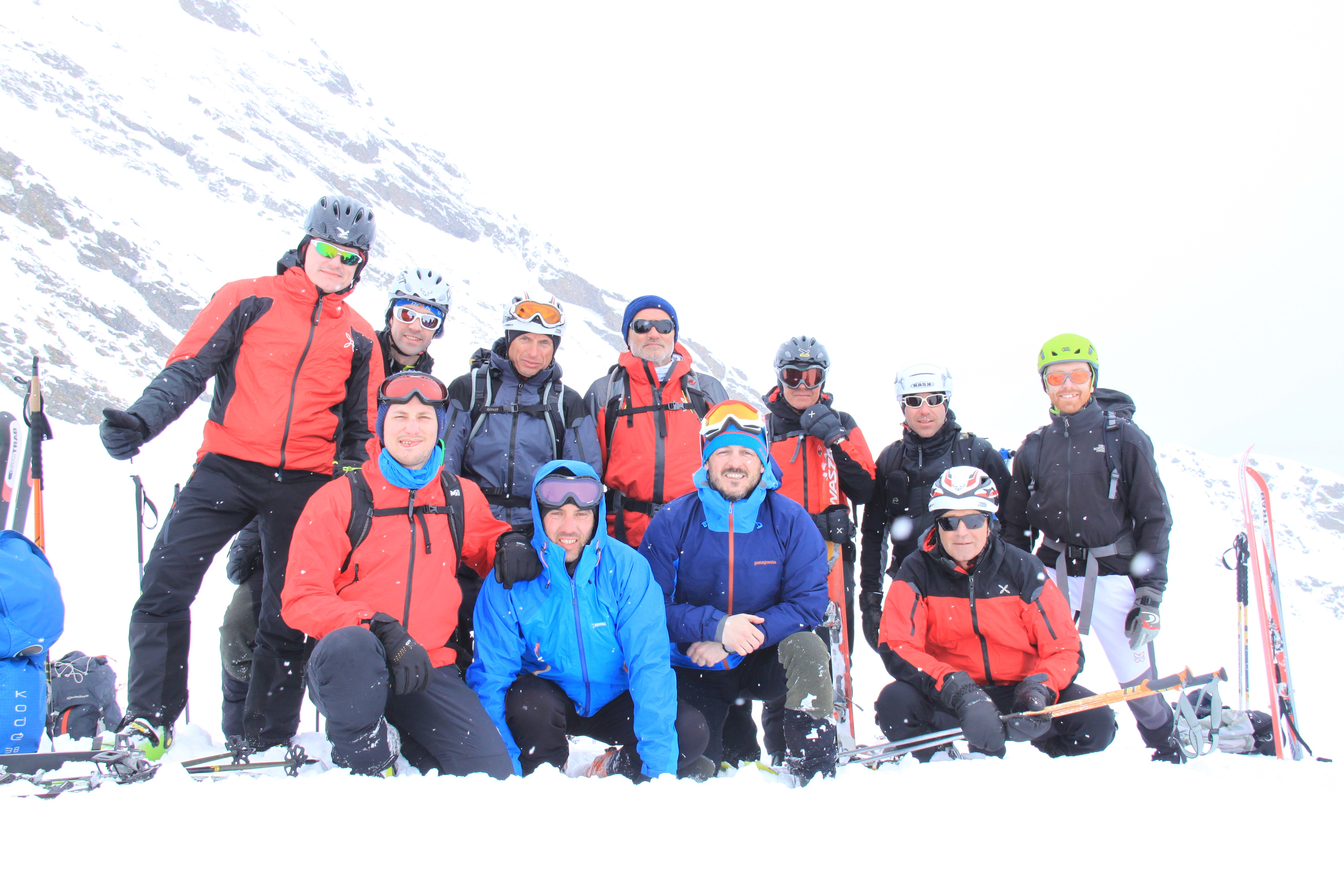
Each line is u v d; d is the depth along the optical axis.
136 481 4.59
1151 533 4.79
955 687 3.90
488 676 3.50
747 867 2.19
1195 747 4.01
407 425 3.34
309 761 3.27
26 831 2.17
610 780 2.75
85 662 4.24
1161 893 2.14
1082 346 5.01
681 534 3.93
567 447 4.53
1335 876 2.24
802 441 5.36
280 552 3.99
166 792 2.41
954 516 4.18
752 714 4.55
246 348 3.97
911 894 2.10
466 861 2.14
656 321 4.82
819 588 3.82
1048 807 2.62
